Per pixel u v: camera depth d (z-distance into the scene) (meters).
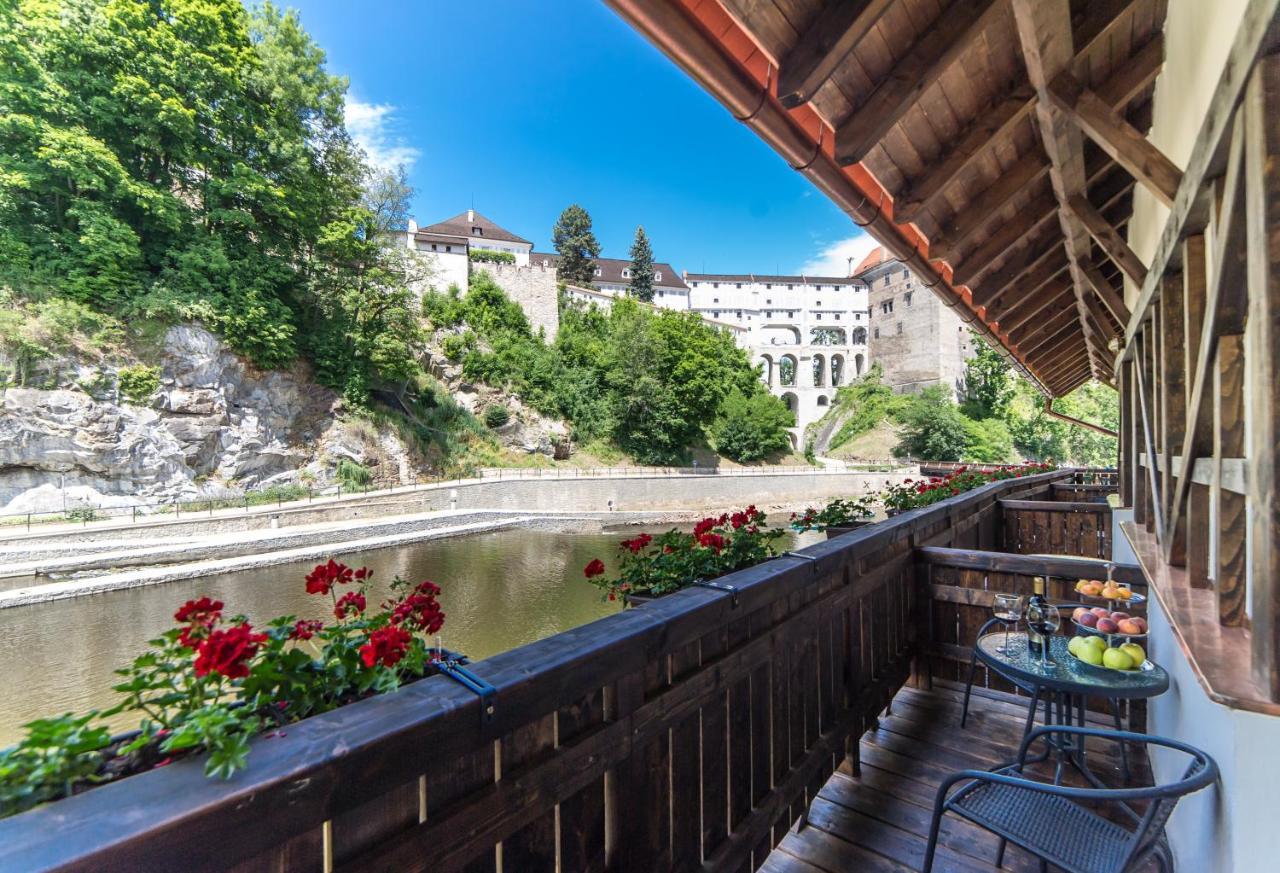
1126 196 3.56
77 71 16.95
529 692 0.98
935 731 2.88
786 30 1.41
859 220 2.31
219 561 14.40
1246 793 1.22
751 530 2.38
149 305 17.52
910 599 3.35
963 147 2.12
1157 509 2.16
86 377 16.23
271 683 0.88
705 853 1.54
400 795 0.81
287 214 21.38
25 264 16.22
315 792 0.69
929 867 1.73
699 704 1.48
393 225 27.67
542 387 31.67
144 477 16.97
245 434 19.52
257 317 19.77
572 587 14.43
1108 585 2.62
